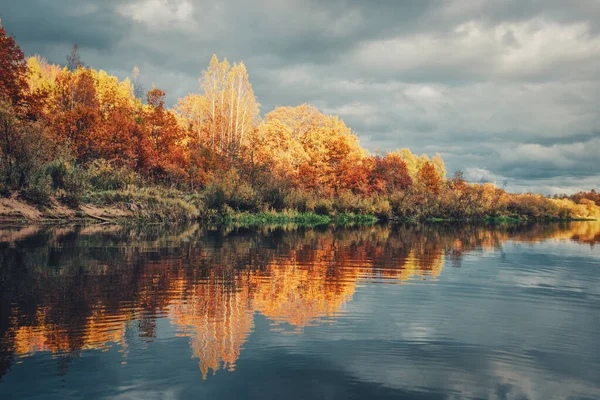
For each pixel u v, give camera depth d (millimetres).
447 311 8672
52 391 4836
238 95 63406
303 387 5102
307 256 16281
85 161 37750
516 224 52438
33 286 9586
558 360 6215
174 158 43844
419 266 14547
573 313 8766
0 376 5176
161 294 9289
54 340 6371
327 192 54562
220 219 35344
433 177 73438
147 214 30125
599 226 53875
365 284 11141
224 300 8984
